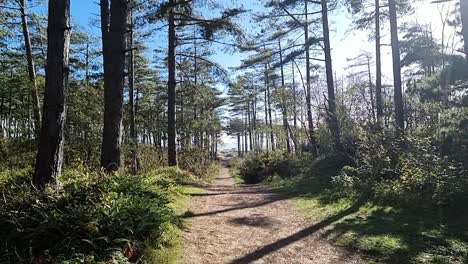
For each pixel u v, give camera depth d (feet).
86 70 91.71
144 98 125.70
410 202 27.40
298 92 82.89
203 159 88.17
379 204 29.25
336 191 36.78
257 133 142.61
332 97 60.75
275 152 88.94
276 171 76.18
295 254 20.39
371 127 45.19
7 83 72.79
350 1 59.47
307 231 24.79
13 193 21.95
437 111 40.50
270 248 21.39
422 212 25.35
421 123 44.65
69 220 17.42
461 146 30.66
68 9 23.70
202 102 78.74
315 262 19.16
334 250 20.85
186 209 30.55
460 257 18.19
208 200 37.40
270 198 39.40
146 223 18.86
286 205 35.01
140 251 17.56
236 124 210.18
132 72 67.46
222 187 53.72
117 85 30.99
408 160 32.35
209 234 23.81
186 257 19.10
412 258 18.49
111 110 30.78
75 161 42.68
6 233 17.22
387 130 40.98
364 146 40.55
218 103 102.01
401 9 59.21
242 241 22.67
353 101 64.69
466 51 35.86
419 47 66.95
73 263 14.60
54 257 15.25
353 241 21.61
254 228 25.95
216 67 58.39
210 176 85.05
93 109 58.65
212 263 18.72
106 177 24.98
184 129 95.14
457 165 28.63
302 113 79.10
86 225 16.92
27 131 49.21
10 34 63.16
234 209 32.89
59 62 23.11
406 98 54.54
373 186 33.09
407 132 39.11
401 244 20.30
